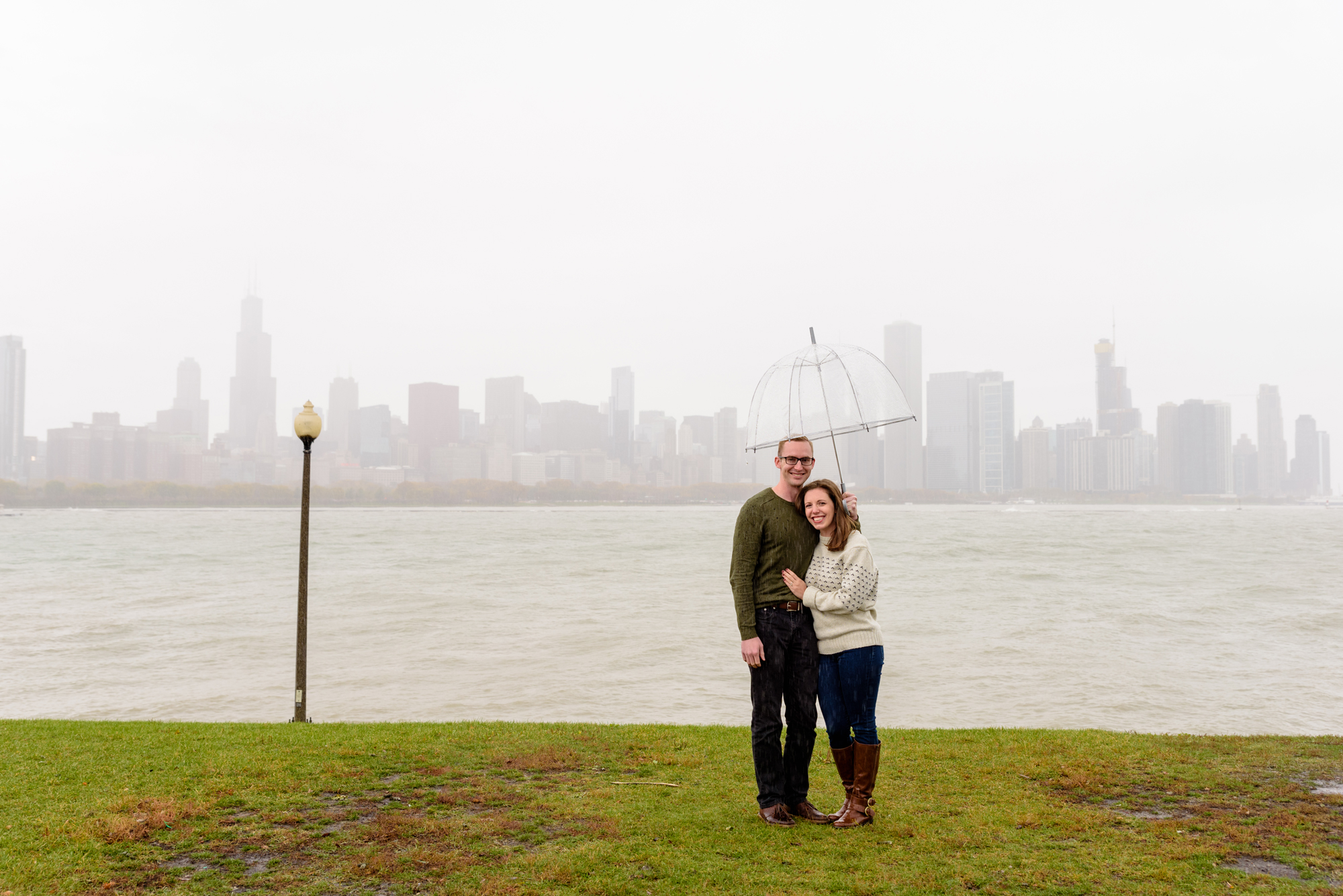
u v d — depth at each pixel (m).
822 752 7.02
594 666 20.09
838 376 4.75
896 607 31.59
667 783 5.91
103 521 156.00
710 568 51.00
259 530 117.56
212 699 16.64
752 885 4.00
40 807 5.20
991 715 14.97
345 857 4.40
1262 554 63.44
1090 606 31.73
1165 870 4.22
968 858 4.38
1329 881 4.11
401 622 27.98
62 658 21.48
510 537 95.44
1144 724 14.39
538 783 5.89
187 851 4.50
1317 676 18.62
